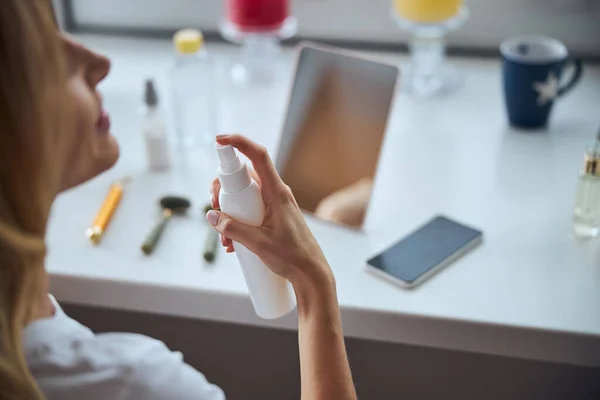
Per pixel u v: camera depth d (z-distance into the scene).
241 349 1.12
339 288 0.92
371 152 1.01
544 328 0.86
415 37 1.41
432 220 1.01
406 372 1.08
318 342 0.73
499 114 1.28
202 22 1.53
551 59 1.19
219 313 0.94
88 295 0.96
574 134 1.22
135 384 0.68
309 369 0.73
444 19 1.31
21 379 0.61
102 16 1.55
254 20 1.34
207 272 0.95
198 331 1.11
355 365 1.09
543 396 1.04
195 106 1.25
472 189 1.09
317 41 1.51
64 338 0.69
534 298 0.90
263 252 0.73
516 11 1.43
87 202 1.07
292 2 1.48
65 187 0.73
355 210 1.01
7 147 0.58
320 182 1.04
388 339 0.90
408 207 1.05
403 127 1.25
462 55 1.47
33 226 0.61
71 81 0.69
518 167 1.14
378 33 1.49
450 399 1.09
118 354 0.69
